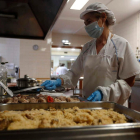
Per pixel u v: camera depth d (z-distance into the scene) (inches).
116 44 57.3
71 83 68.3
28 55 203.3
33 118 29.1
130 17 173.3
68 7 152.5
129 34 174.6
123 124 20.6
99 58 58.1
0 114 30.3
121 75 55.9
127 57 54.7
